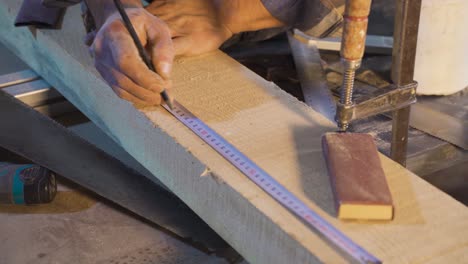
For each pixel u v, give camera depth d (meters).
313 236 1.09
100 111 1.79
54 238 1.78
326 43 2.13
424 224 1.11
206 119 1.43
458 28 1.87
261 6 1.77
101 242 1.78
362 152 1.20
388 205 1.09
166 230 1.83
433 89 1.96
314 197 1.17
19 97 2.21
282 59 2.13
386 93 1.34
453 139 1.82
